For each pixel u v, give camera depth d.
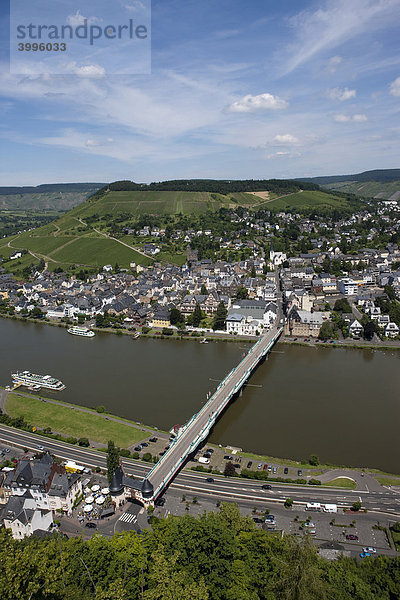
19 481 125.75
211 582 86.50
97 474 139.62
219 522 99.94
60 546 93.31
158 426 168.38
